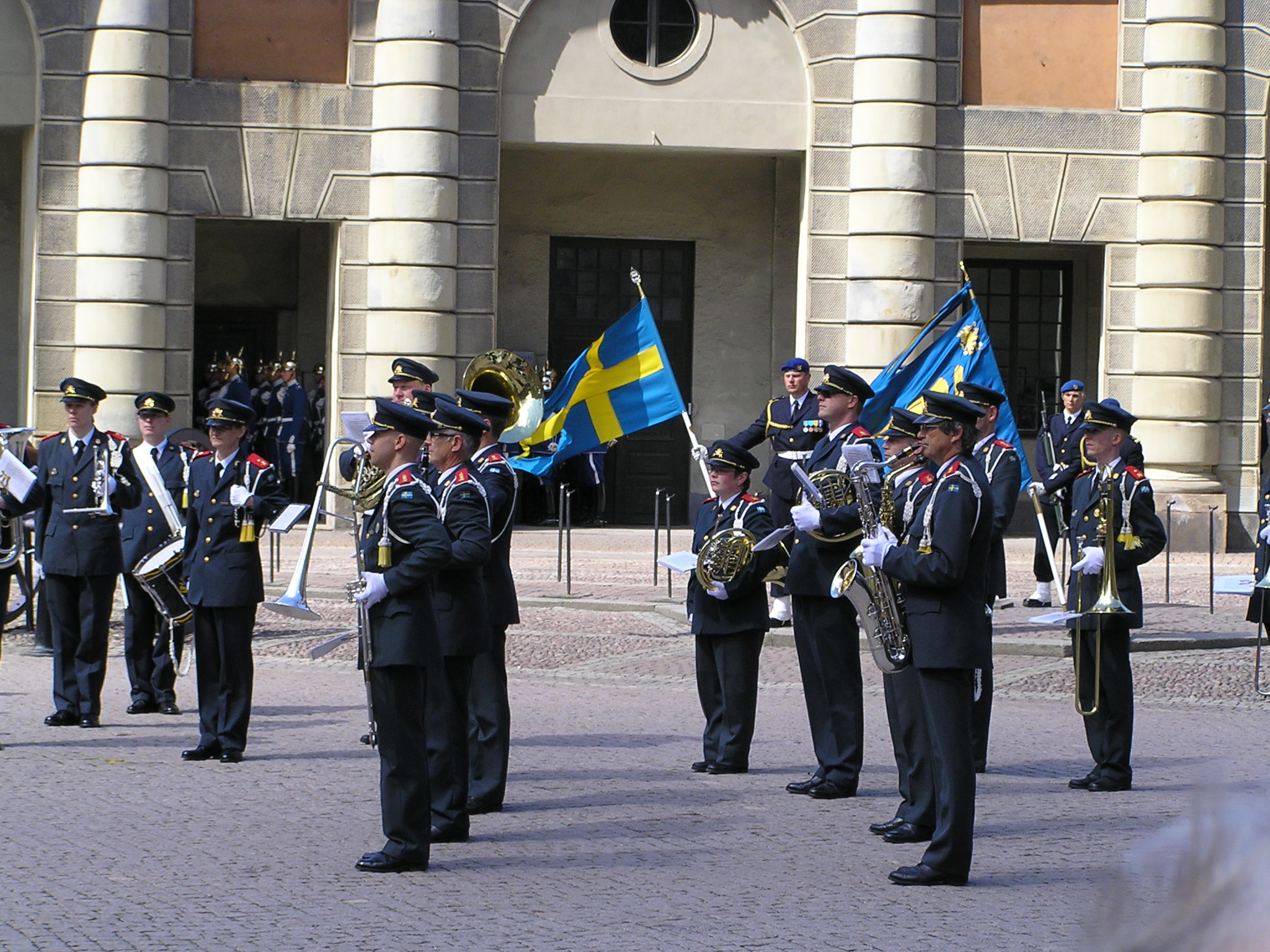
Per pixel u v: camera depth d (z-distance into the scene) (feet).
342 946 22.72
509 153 103.30
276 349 111.45
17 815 31.45
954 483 27.17
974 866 28.45
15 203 102.99
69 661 42.55
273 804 32.89
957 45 92.68
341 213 90.63
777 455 53.16
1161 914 3.66
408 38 89.51
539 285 104.12
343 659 54.85
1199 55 92.84
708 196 104.94
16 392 103.40
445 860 28.48
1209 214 93.30
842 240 92.73
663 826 31.53
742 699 36.99
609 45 92.32
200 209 89.76
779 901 25.76
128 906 24.85
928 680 27.32
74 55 88.79
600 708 46.09
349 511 92.22
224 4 89.76
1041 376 105.70
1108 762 35.78
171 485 46.50
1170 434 93.30
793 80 93.25
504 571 33.14
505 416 33.78
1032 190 93.20
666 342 105.91
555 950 22.67
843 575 28.50
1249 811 3.65
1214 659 56.29
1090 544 36.32
